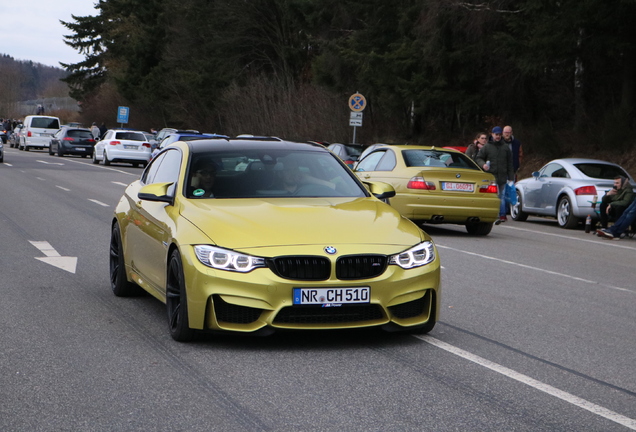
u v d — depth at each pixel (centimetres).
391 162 1611
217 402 500
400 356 618
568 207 1888
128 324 718
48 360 595
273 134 4794
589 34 2361
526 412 489
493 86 3133
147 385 535
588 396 528
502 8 2761
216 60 5622
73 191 2347
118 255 845
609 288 1010
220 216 655
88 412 480
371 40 3453
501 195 1923
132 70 7181
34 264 1052
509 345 667
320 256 607
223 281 606
